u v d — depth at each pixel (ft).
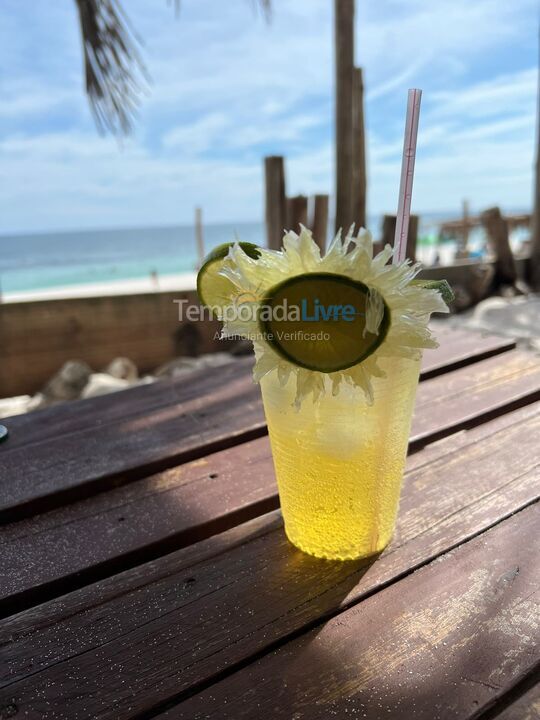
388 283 0.68
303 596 0.80
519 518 0.96
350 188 3.79
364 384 0.71
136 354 3.74
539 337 3.85
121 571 0.92
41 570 0.87
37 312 3.40
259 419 1.37
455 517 0.97
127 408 1.48
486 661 0.68
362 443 0.79
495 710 0.63
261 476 1.13
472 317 4.67
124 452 1.22
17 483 1.09
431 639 0.71
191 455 1.22
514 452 1.19
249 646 0.71
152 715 0.64
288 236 0.71
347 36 3.52
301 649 0.71
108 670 0.69
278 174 3.86
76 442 1.28
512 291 5.49
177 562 0.89
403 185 0.83
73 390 3.38
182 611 0.78
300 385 0.73
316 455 0.80
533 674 0.67
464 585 0.81
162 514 1.01
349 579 0.83
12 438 1.32
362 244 0.67
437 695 0.64
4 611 0.83
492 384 1.54
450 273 5.09
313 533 0.86
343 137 3.70
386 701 0.63
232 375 1.70
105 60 2.96
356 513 0.83
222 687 0.66
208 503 1.04
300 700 0.64
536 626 0.73
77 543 0.94
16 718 0.63
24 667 0.70
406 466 1.15
